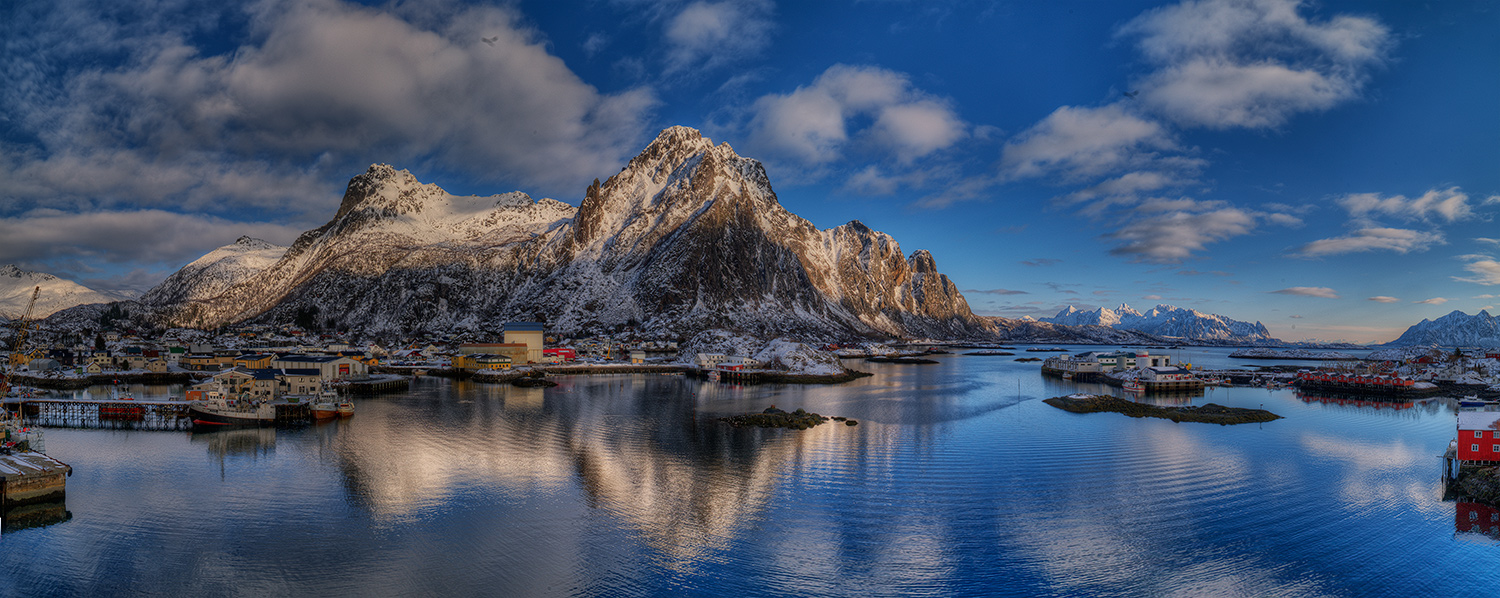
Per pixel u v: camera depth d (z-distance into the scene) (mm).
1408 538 56531
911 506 63875
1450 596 46750
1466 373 192000
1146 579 48781
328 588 46406
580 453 84938
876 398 149625
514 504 63406
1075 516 61344
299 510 61406
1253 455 86188
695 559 51344
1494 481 67812
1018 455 85312
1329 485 71750
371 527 57219
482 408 126500
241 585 46844
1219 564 51375
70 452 84875
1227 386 183125
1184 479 74000
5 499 61219
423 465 78062
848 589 46906
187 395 121875
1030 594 46469
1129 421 114500
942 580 48375
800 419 109188
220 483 70000
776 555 52250
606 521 59062
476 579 47781
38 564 49719
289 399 114750
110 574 48312
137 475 73062
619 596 45562
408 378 188000
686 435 98188
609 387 171750
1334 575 49625
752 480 72438
